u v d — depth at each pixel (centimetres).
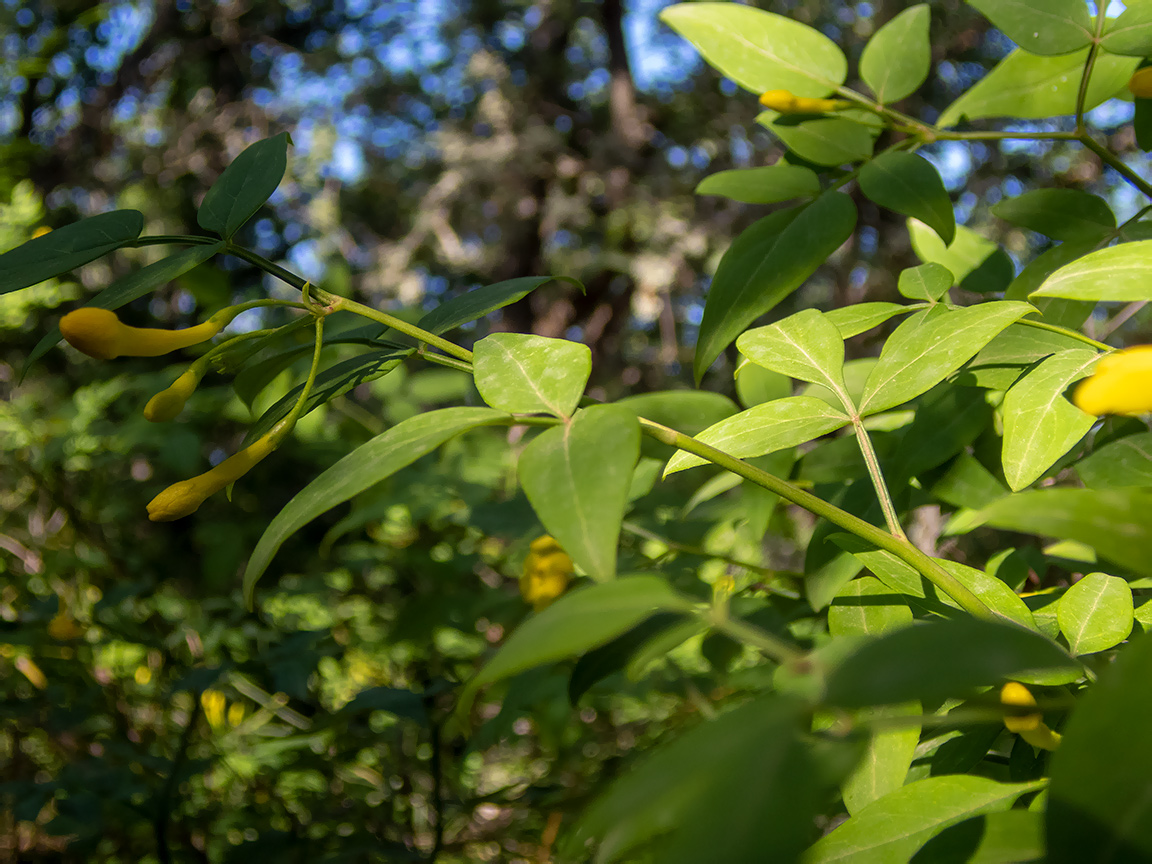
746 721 6
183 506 11
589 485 9
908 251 76
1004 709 7
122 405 36
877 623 12
